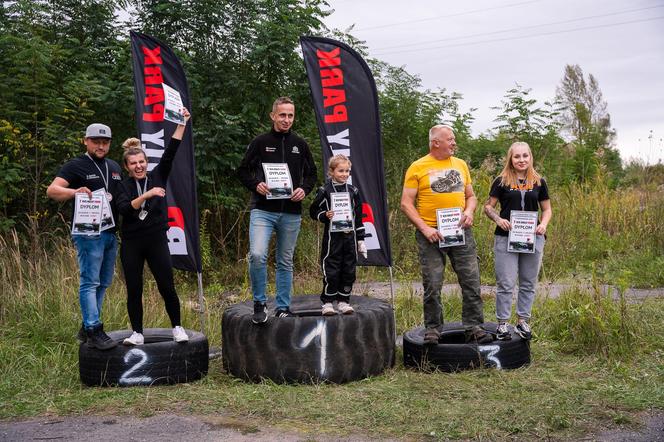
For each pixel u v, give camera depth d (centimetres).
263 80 1201
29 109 1053
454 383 525
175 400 497
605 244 1248
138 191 548
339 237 561
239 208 1147
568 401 468
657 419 436
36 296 730
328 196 564
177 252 680
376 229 698
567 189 1510
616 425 427
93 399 502
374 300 621
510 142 1565
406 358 584
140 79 676
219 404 484
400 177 1396
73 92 1044
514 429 418
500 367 559
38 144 1005
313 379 529
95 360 535
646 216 1316
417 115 1538
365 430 429
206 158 1100
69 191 534
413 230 1299
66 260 841
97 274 547
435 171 570
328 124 696
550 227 1254
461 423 432
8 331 677
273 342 533
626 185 1706
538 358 602
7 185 984
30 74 1026
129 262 546
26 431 443
